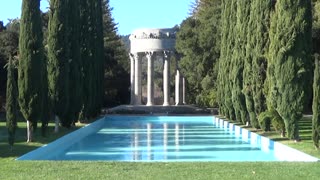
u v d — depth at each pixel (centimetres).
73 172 1237
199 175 1194
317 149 1717
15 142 2022
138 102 5697
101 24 4309
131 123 4150
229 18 3456
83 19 3372
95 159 1778
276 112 2205
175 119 4516
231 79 3041
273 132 2477
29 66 2039
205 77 5091
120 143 2439
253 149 2131
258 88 2384
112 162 1436
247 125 2962
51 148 1958
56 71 2569
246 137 2678
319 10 3372
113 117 4444
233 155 1912
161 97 7138
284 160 1592
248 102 2542
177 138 2719
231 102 3350
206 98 5181
